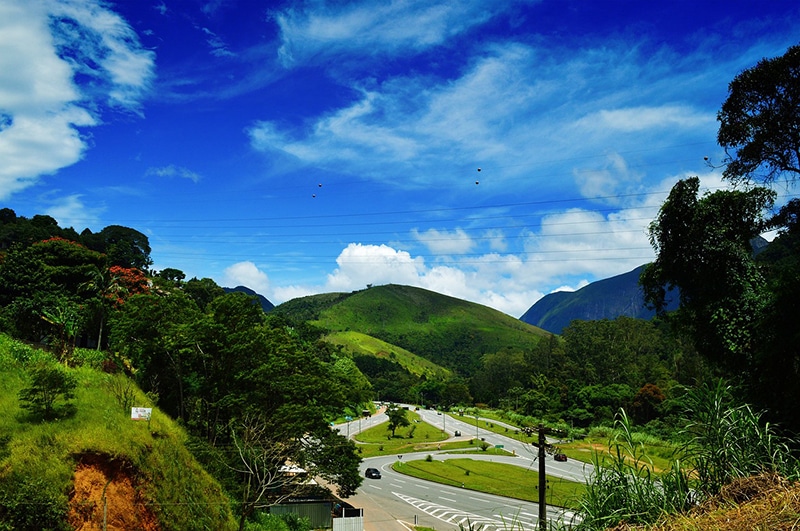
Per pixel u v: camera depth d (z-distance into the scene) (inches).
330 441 1744.6
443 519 1904.5
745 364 850.8
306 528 1611.7
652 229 957.8
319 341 5590.6
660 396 3686.0
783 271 813.9
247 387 1667.1
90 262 2425.0
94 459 1021.8
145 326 1722.4
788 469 349.7
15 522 857.5
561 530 413.7
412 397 7770.7
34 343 1672.0
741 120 923.4
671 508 349.7
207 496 1253.7
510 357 7377.0
